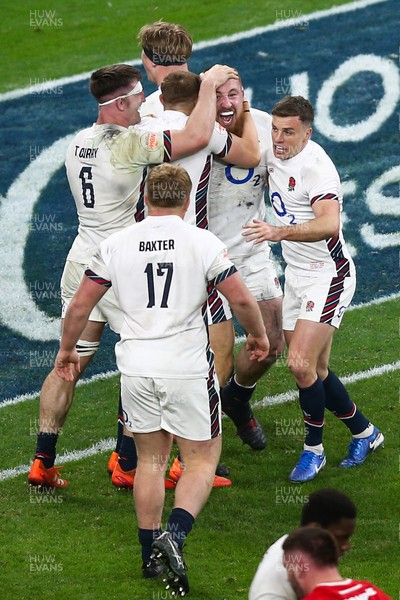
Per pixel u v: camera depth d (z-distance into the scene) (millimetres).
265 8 57188
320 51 52312
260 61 51844
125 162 23359
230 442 27688
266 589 14539
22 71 52875
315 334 24578
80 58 53719
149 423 20016
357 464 25984
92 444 27656
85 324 20422
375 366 31234
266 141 25438
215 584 20141
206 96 23641
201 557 21500
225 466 26047
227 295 19609
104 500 24578
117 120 23578
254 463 26531
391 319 34219
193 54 52844
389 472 25516
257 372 26203
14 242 40250
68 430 28469
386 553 21516
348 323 34094
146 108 25734
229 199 25812
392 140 45656
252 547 22094
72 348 20891
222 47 53375
